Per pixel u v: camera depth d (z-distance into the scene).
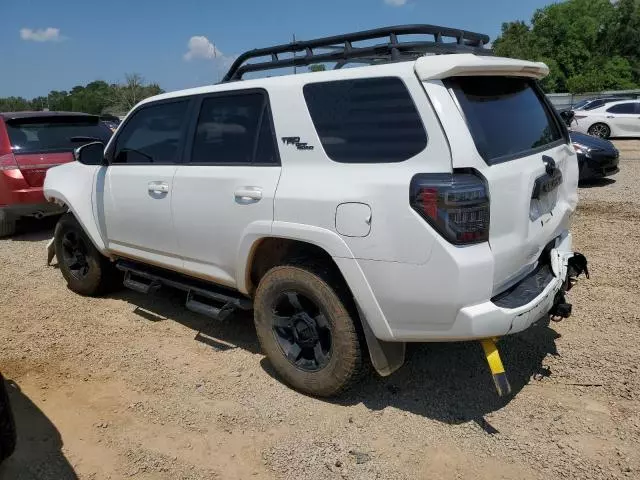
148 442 3.18
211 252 3.92
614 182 10.72
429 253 2.79
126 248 4.76
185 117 4.14
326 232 3.13
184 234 4.09
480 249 2.79
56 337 4.59
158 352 4.26
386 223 2.90
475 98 3.04
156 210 4.27
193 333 4.59
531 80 3.71
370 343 3.15
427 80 2.87
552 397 3.41
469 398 3.45
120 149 4.72
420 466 2.88
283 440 3.14
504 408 3.33
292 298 3.46
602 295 4.89
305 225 3.23
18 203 7.61
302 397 3.55
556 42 65.81
